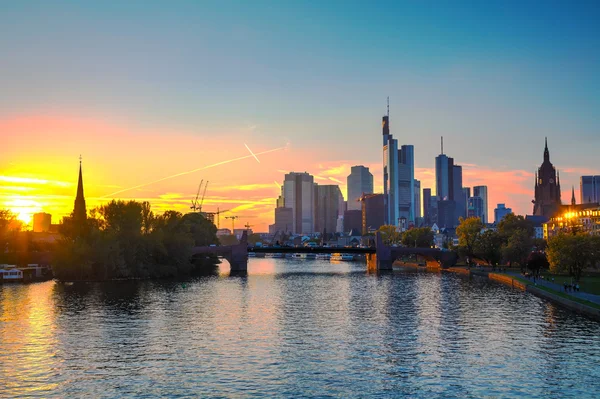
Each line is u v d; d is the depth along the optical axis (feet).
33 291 625.41
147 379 293.02
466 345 362.12
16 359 330.13
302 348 354.74
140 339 379.76
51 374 301.63
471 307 515.91
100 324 431.02
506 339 377.71
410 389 277.44
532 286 622.95
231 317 464.65
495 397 267.18
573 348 352.28
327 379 292.61
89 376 298.35
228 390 276.41
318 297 597.52
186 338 382.83
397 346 360.28
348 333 400.26
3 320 445.78
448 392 273.33
